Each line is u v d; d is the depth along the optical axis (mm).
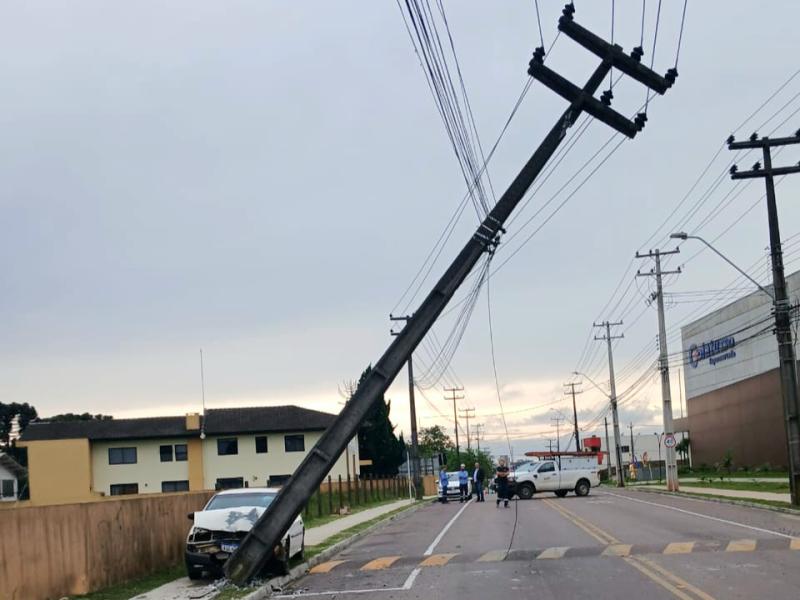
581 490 43844
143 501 17734
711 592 11812
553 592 12625
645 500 36750
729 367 68062
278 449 64875
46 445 62438
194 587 15594
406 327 17562
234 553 15750
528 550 18328
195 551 16344
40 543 13555
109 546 15906
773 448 58969
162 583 16422
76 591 14508
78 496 61812
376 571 16859
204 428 64688
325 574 17125
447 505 43406
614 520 25266
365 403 17000
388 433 78875
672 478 42844
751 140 26797
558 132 18406
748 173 26719
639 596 11820
